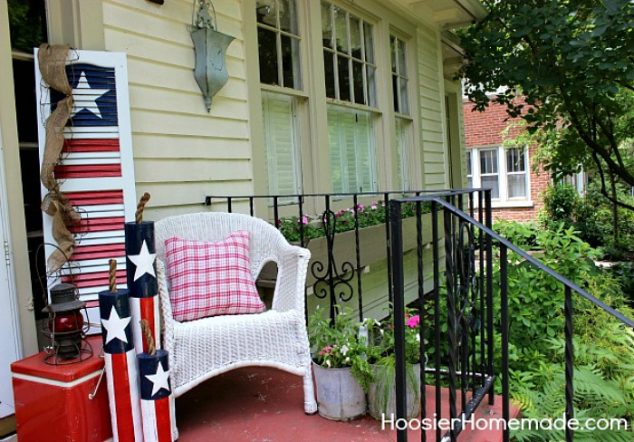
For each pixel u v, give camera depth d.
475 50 6.02
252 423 2.10
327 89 4.21
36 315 2.24
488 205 2.28
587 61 4.66
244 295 2.36
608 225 9.82
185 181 2.86
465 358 1.91
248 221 2.63
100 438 1.72
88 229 2.13
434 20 6.12
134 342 1.75
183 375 1.96
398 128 5.48
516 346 3.32
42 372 1.67
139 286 1.76
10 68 2.10
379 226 4.04
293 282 2.29
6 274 2.04
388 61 5.00
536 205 12.10
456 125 8.16
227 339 2.05
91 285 2.12
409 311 2.86
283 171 3.70
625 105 6.43
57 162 2.05
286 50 3.75
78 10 2.35
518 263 4.00
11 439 2.01
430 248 5.69
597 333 3.34
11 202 2.07
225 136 3.11
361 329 2.27
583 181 11.90
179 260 2.34
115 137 2.21
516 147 11.68
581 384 2.44
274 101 3.65
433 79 6.21
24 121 2.26
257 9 3.51
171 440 1.78
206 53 2.89
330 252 2.99
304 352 2.17
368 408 2.11
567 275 3.80
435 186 6.13
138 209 1.79
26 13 2.27
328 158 4.01
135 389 1.73
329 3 4.25
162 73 2.75
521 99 9.17
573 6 5.21
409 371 2.05
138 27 2.63
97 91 2.17
